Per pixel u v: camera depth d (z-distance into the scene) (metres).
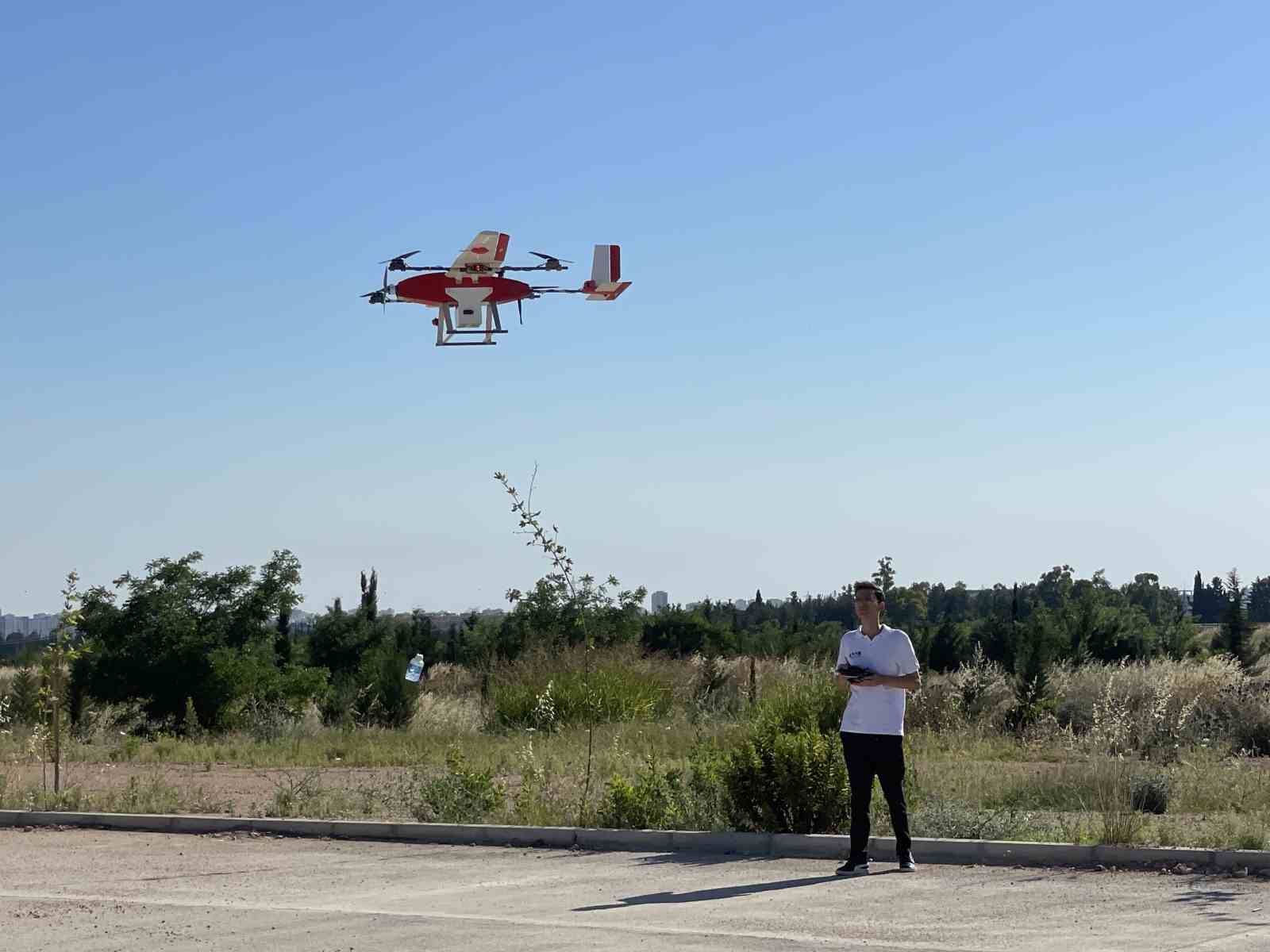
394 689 28.34
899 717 10.45
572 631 39.09
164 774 18.25
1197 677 23.02
